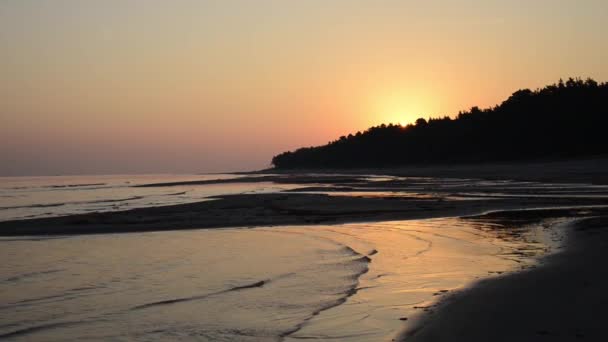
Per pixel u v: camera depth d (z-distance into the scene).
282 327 9.39
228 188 66.19
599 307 8.85
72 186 91.12
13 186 96.88
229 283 13.05
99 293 12.25
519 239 18.39
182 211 31.84
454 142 135.12
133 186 84.12
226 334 9.12
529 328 8.07
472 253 16.06
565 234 18.83
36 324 9.98
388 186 58.38
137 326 9.74
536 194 39.62
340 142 190.50
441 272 13.41
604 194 38.31
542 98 121.38
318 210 30.98
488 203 32.56
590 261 12.98
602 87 112.56
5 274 14.45
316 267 14.84
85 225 25.86
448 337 8.00
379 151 163.00
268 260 16.06
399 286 12.09
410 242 18.89
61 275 14.29
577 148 99.88
